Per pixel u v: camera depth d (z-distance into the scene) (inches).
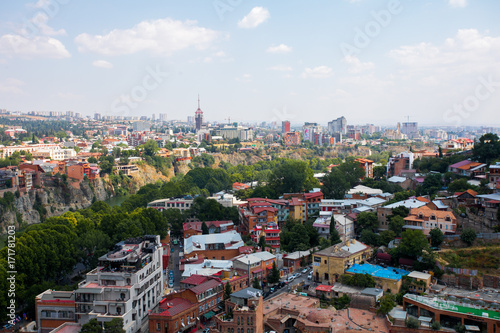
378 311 5447.8
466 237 6924.2
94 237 7726.4
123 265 5787.4
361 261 7135.8
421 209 7824.8
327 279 6786.4
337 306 5856.3
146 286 6013.8
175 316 5457.7
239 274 6988.2
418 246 6688.0
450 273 6279.5
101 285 5610.2
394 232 7844.5
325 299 6161.4
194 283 6269.7
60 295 5703.7
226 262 7421.3
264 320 5457.7
